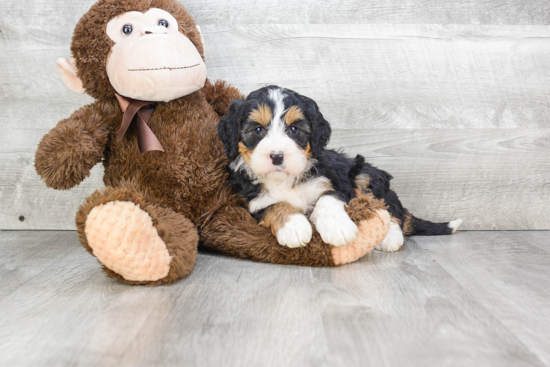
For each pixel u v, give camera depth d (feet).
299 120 6.28
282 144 6.04
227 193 6.81
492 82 8.81
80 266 6.51
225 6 8.63
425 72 8.78
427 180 8.92
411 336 4.30
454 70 8.78
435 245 7.66
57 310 4.91
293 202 6.52
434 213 8.98
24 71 8.67
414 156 8.91
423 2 8.68
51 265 6.57
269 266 6.41
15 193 8.91
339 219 6.02
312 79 8.77
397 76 8.78
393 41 8.72
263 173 6.12
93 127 6.38
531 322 4.62
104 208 5.33
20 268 6.43
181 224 6.21
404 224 8.10
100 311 4.86
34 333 4.38
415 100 8.82
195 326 4.49
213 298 5.20
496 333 4.37
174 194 6.62
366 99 8.81
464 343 4.17
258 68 8.76
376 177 7.43
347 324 4.53
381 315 4.74
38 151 6.27
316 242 6.22
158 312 4.82
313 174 6.64
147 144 6.35
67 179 6.34
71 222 8.95
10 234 8.57
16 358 3.93
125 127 6.40
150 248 5.42
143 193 6.51
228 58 8.73
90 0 8.57
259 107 6.22
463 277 5.95
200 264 6.49
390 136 8.87
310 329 4.42
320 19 8.71
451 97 8.83
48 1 8.55
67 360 3.90
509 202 8.96
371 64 8.75
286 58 8.75
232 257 6.86
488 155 8.91
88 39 6.50
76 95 8.76
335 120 8.84
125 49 6.28
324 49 8.73
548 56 8.79
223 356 3.95
